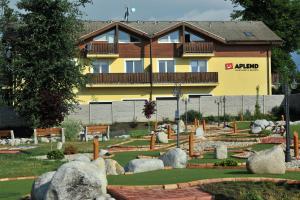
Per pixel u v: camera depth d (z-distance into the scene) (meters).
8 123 47.91
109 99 55.88
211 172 15.50
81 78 43.97
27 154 26.34
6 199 12.90
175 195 12.02
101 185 11.62
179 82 56.00
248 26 61.34
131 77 55.50
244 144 28.80
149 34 56.00
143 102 51.81
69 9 42.59
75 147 27.50
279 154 14.80
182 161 17.38
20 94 42.81
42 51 42.44
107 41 55.91
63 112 31.56
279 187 12.95
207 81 56.50
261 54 58.22
